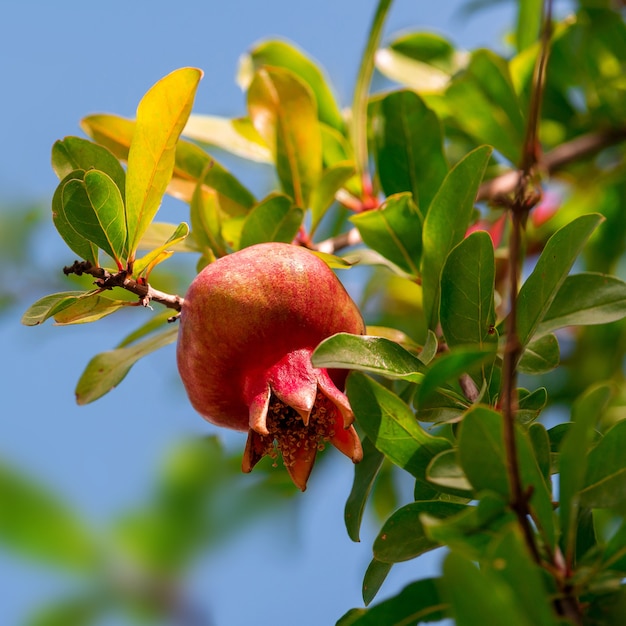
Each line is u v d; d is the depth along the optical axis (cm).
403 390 104
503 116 120
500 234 116
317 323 98
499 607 87
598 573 92
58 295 99
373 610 93
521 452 92
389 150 111
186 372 99
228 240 109
